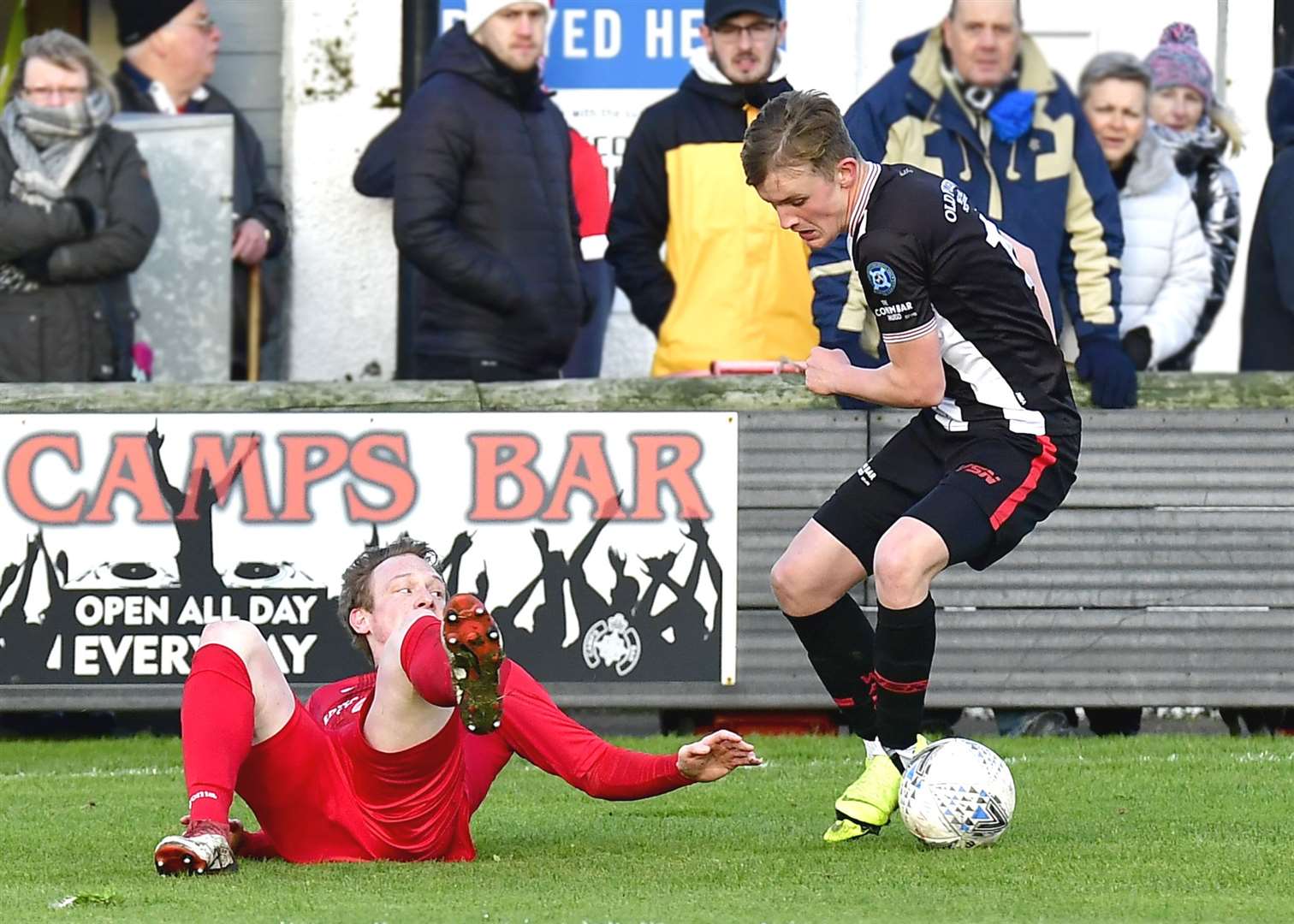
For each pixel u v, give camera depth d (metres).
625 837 16.77
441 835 15.09
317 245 32.69
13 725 26.70
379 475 25.16
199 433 25.12
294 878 14.12
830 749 23.70
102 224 26.58
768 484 25.23
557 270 27.58
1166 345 28.20
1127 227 28.28
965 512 15.41
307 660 25.12
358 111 32.91
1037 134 25.92
